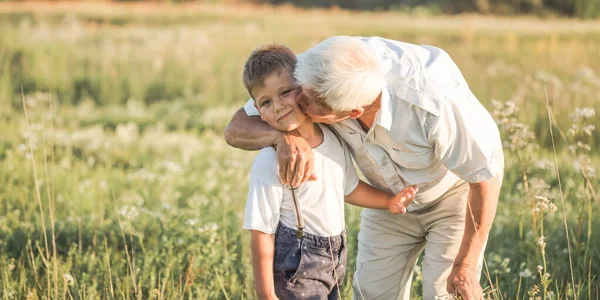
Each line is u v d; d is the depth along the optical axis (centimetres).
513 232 523
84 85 1394
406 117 304
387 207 334
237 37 1908
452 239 342
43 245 486
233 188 671
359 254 376
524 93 1066
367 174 345
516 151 466
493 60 1511
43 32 1734
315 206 304
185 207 630
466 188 340
